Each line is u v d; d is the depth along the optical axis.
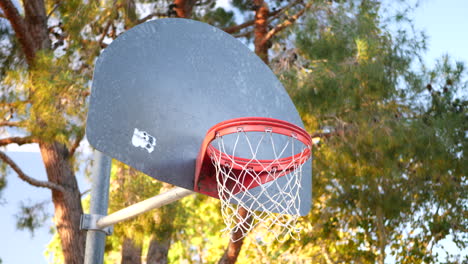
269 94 4.94
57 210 9.12
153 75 4.27
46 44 8.67
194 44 4.70
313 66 7.70
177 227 9.39
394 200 8.79
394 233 10.16
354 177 8.55
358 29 7.81
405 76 8.20
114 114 3.89
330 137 8.27
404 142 7.98
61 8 9.33
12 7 8.21
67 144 7.58
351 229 10.02
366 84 7.64
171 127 4.14
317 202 9.85
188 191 4.22
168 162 3.98
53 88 7.25
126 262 10.12
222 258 9.16
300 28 7.98
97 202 5.53
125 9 8.64
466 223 9.63
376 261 10.27
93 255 5.40
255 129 3.79
